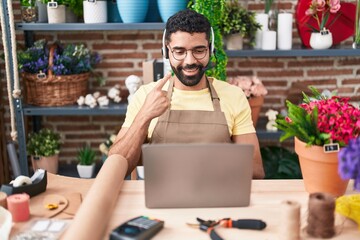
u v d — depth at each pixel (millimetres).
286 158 3141
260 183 1624
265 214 1382
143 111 1878
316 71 3334
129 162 1834
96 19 2934
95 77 3309
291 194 1524
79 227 1222
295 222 1210
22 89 3242
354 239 1248
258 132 3023
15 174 2721
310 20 3068
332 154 1421
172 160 1357
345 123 1413
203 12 2604
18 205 1396
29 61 2895
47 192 1643
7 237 1274
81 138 3426
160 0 2854
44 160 3078
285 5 3217
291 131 1483
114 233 1237
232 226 1302
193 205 1413
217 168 1372
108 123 3412
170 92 2016
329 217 1248
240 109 2049
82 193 1639
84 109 2928
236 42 2959
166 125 1949
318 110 1476
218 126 1949
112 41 3273
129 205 1445
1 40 3225
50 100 2959
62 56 2906
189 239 1248
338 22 3107
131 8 2879
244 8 2963
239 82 2961
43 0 2900
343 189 1492
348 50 2963
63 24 2896
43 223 1383
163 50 1940
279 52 2943
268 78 3344
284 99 3375
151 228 1256
